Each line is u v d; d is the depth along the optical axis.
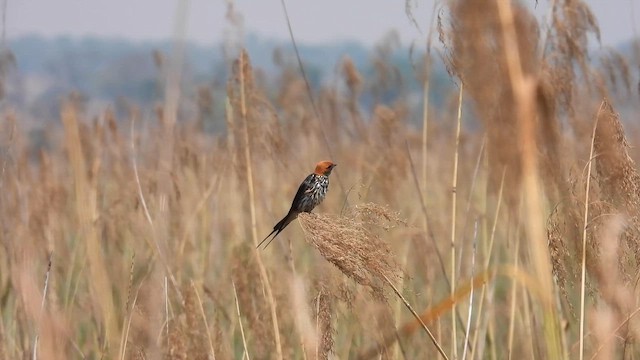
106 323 10.58
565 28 8.41
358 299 9.32
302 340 8.50
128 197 13.71
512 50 7.84
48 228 13.66
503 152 8.02
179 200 13.09
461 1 7.87
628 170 7.50
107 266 12.90
